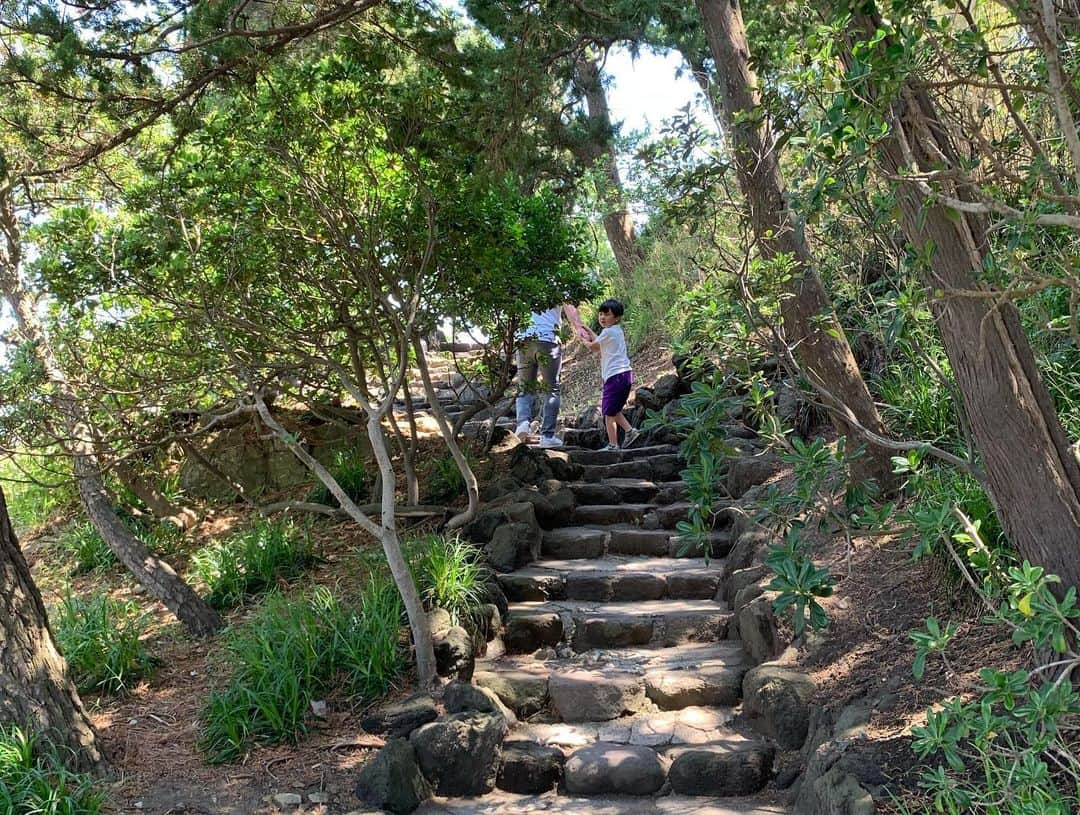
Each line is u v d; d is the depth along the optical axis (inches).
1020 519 143.1
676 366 416.5
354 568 275.7
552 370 373.7
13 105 245.1
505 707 213.3
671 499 324.2
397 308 266.2
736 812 176.2
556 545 292.2
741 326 187.6
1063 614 111.3
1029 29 109.4
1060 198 109.7
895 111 135.6
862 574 222.7
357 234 245.6
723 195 268.5
